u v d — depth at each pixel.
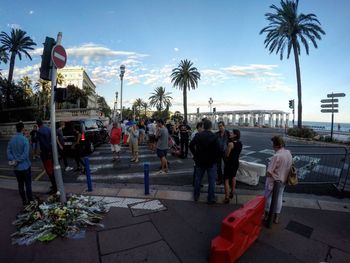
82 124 12.19
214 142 5.59
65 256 3.73
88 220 4.70
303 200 6.05
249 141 19.97
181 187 7.02
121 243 4.08
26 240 4.13
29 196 5.58
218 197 6.16
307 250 3.96
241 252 3.75
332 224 4.86
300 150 15.00
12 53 35.44
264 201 4.40
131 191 6.52
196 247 3.99
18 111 29.78
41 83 51.62
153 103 76.94
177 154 11.90
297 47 29.88
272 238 4.29
